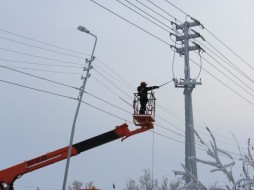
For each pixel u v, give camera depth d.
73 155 16.53
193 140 16.55
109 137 16.80
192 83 18.27
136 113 17.38
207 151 4.43
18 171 15.62
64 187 17.92
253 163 4.43
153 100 17.69
